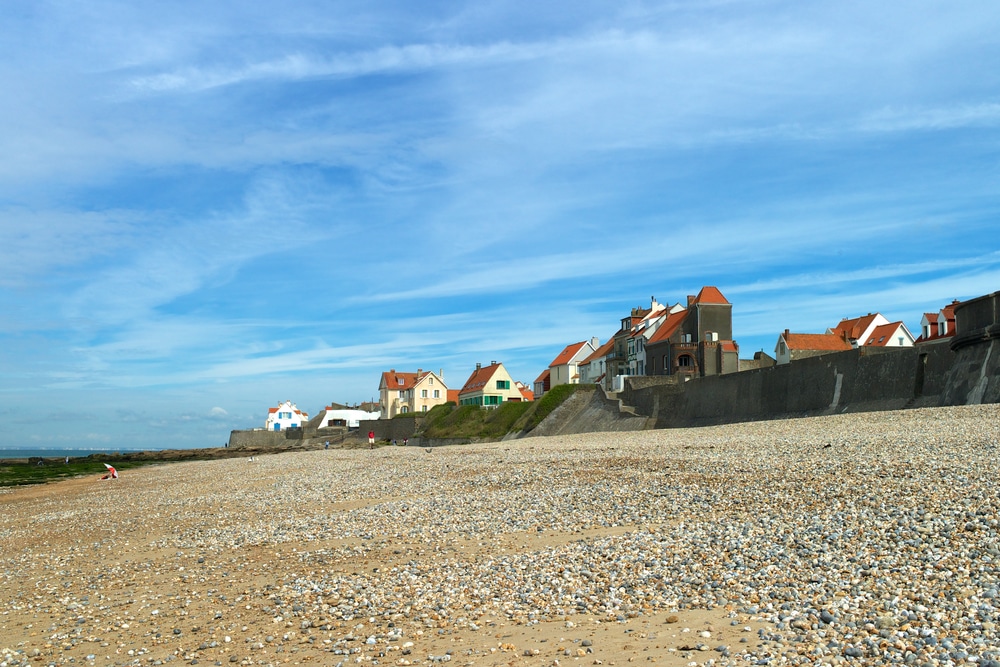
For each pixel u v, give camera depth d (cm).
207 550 2269
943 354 4662
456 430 10669
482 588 1523
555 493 2666
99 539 2712
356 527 2388
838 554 1423
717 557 1513
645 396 7756
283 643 1354
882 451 2756
